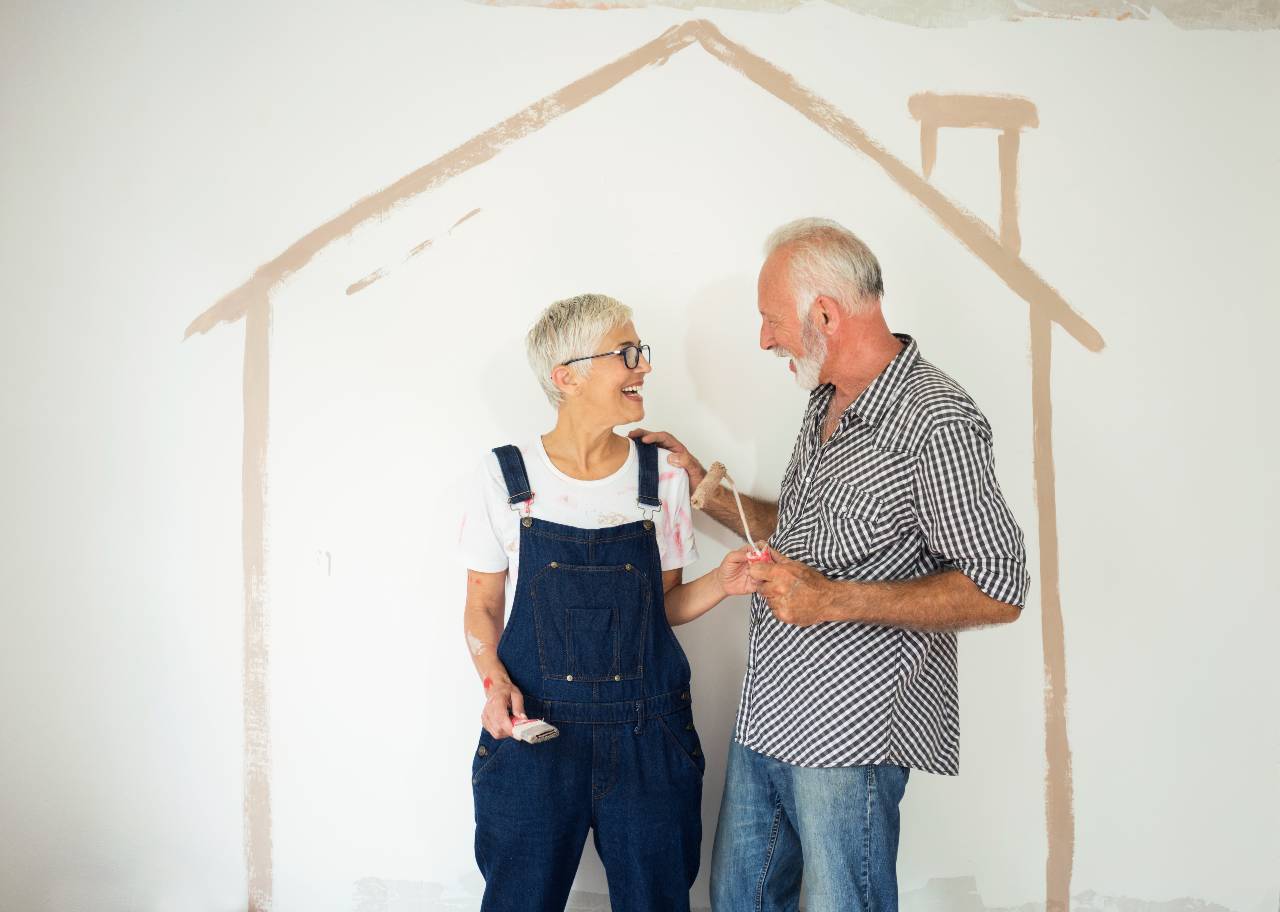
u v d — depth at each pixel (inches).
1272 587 90.3
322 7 87.7
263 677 88.3
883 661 68.3
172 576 88.2
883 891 69.7
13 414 87.7
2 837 88.1
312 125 87.7
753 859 77.2
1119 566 89.8
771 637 72.6
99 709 88.2
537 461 77.1
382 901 89.0
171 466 88.0
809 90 88.1
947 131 88.4
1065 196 88.9
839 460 69.7
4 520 87.7
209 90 87.6
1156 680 90.2
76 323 87.7
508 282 87.9
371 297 87.9
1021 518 89.3
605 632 73.5
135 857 88.7
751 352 88.5
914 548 68.6
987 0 88.7
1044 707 89.7
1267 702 90.4
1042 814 90.0
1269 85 89.7
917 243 88.5
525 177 87.7
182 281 87.8
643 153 87.8
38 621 88.0
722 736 89.6
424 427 88.2
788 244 69.5
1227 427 89.8
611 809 72.7
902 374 67.9
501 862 72.7
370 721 88.6
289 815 88.7
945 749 73.0
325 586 88.3
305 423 88.2
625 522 76.4
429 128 87.7
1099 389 89.3
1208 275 89.6
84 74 87.6
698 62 87.8
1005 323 88.8
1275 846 90.6
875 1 88.3
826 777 69.0
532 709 72.8
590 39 87.7
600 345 74.0
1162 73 89.3
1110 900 90.4
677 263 88.0
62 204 87.6
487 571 77.3
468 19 87.7
